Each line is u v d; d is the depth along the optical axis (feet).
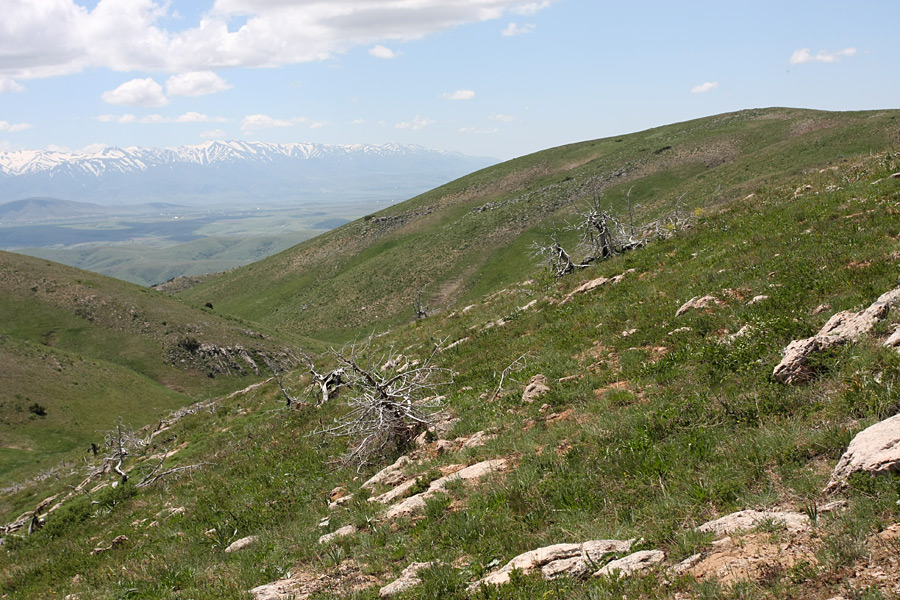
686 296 49.29
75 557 46.60
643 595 15.43
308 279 459.32
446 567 21.53
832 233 48.67
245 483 49.70
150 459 80.43
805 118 415.23
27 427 235.61
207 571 30.68
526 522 23.79
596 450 27.68
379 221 515.09
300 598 23.09
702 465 22.94
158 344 333.62
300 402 76.13
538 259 325.21
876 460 16.69
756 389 28.30
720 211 85.40
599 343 48.49
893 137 276.41
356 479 39.70
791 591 13.60
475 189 519.19
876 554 13.88
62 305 345.51
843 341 27.35
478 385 49.75
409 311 343.05
